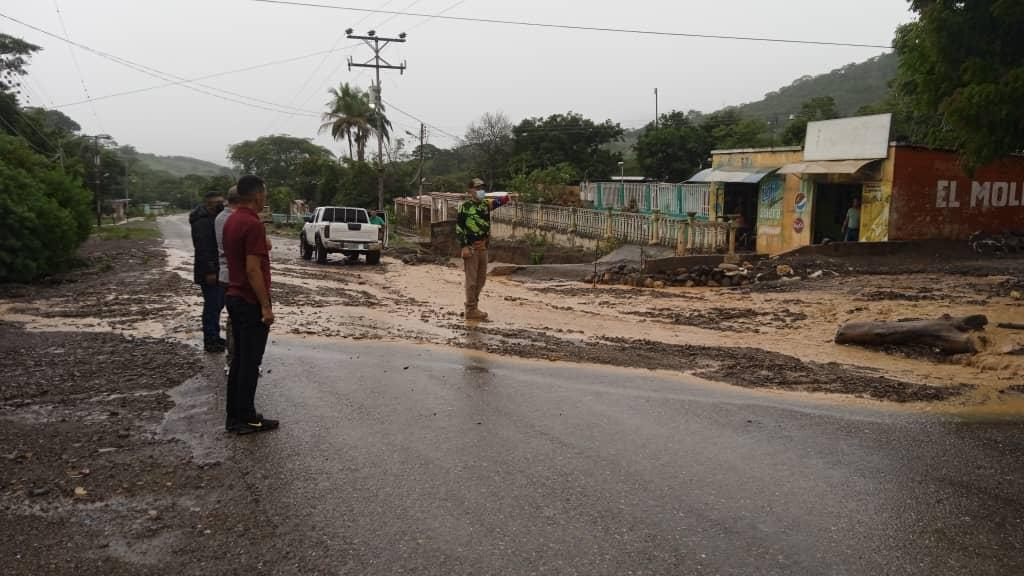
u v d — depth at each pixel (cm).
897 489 405
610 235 2520
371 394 598
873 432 507
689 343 877
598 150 4806
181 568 316
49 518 363
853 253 1783
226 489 402
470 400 583
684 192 2591
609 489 403
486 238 1029
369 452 461
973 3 1131
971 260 1798
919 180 1939
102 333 864
